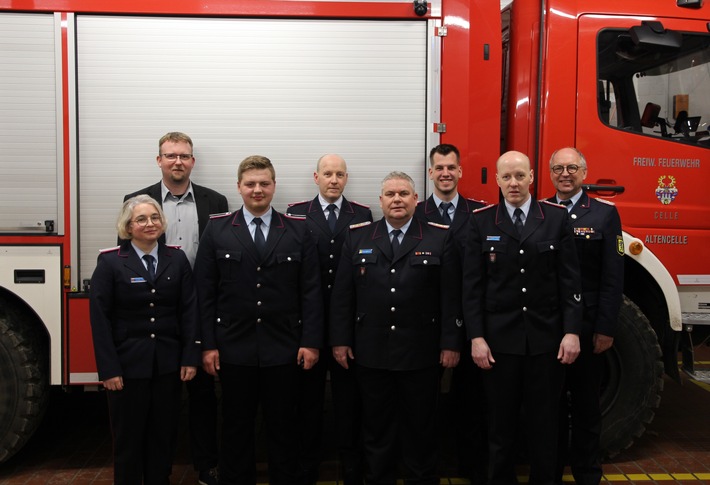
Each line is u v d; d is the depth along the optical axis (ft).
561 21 11.03
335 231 10.34
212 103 10.55
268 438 9.70
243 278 9.30
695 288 11.50
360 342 9.45
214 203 10.39
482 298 9.38
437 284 9.45
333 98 10.71
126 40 10.41
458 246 9.70
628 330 10.93
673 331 11.10
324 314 9.91
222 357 9.38
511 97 11.47
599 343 9.55
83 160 10.44
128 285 8.79
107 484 10.62
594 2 11.13
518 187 9.00
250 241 9.37
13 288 10.39
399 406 9.62
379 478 9.52
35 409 10.56
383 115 10.78
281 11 10.55
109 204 10.50
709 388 16.26
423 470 9.50
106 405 14.51
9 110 10.32
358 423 10.34
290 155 10.69
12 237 10.37
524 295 9.06
